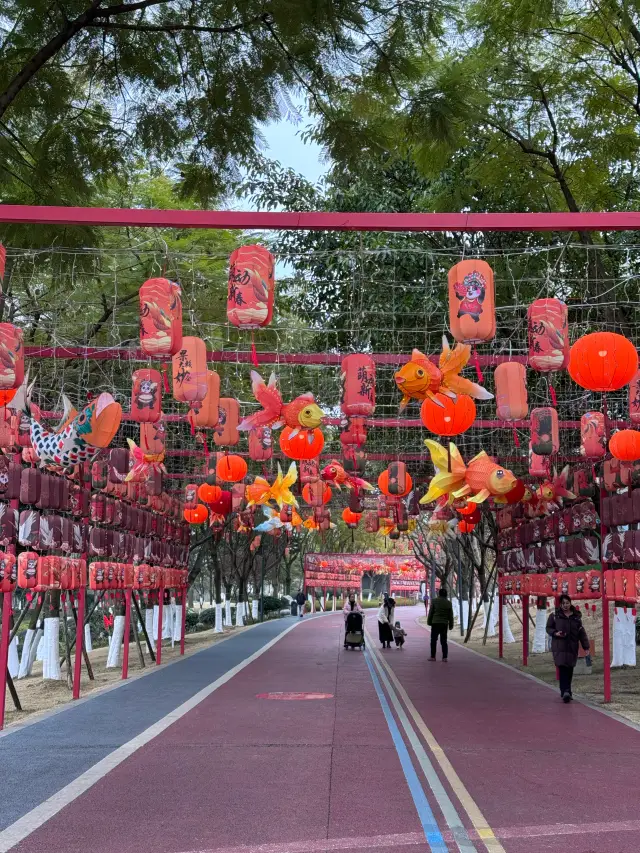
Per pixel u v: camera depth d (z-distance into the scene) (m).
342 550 71.62
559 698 15.09
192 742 10.19
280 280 20.17
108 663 21.70
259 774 8.50
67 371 17.03
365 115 10.41
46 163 10.67
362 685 16.61
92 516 16.31
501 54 17.12
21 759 9.20
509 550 22.83
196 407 11.91
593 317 17.69
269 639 31.14
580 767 9.05
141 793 7.75
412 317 18.84
